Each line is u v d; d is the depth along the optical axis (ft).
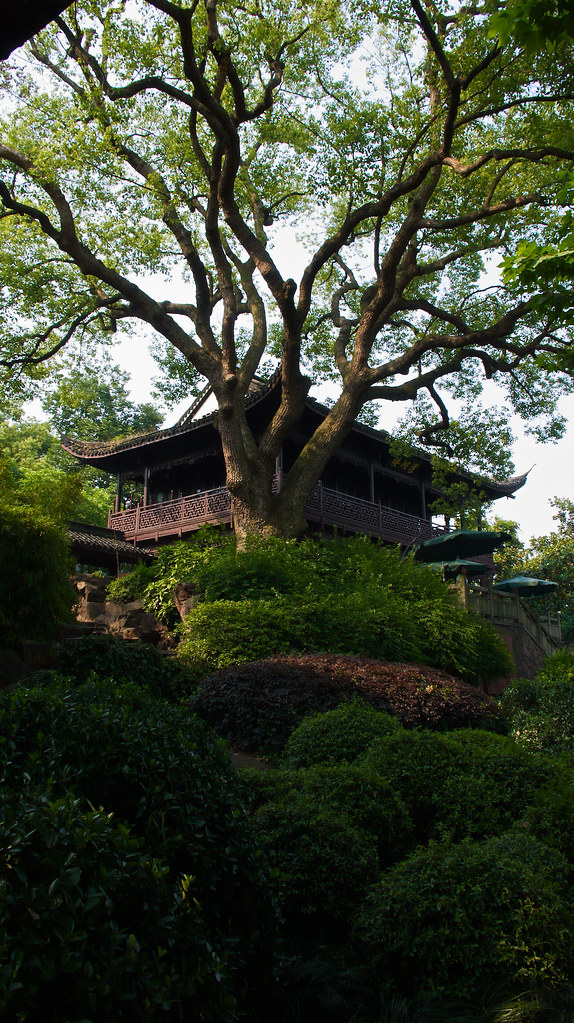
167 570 48.06
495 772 19.11
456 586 53.26
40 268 57.77
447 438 67.67
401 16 44.75
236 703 26.84
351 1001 12.59
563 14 13.16
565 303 20.21
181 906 9.11
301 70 54.65
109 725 11.90
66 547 34.01
